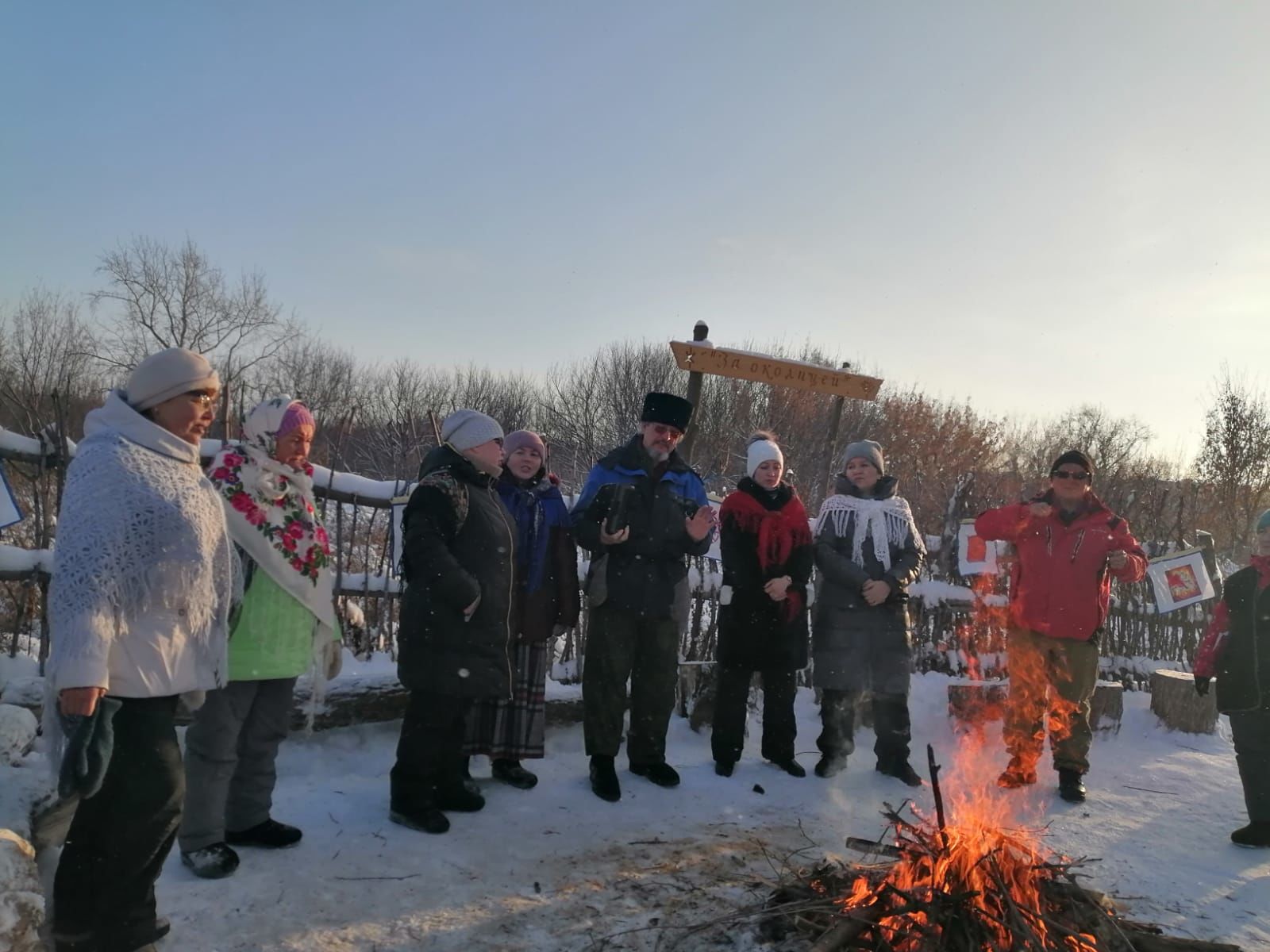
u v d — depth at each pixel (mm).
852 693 5145
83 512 2410
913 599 7004
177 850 3461
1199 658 4512
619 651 4527
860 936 2721
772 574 4969
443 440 4090
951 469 21984
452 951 2844
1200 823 4566
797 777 5004
